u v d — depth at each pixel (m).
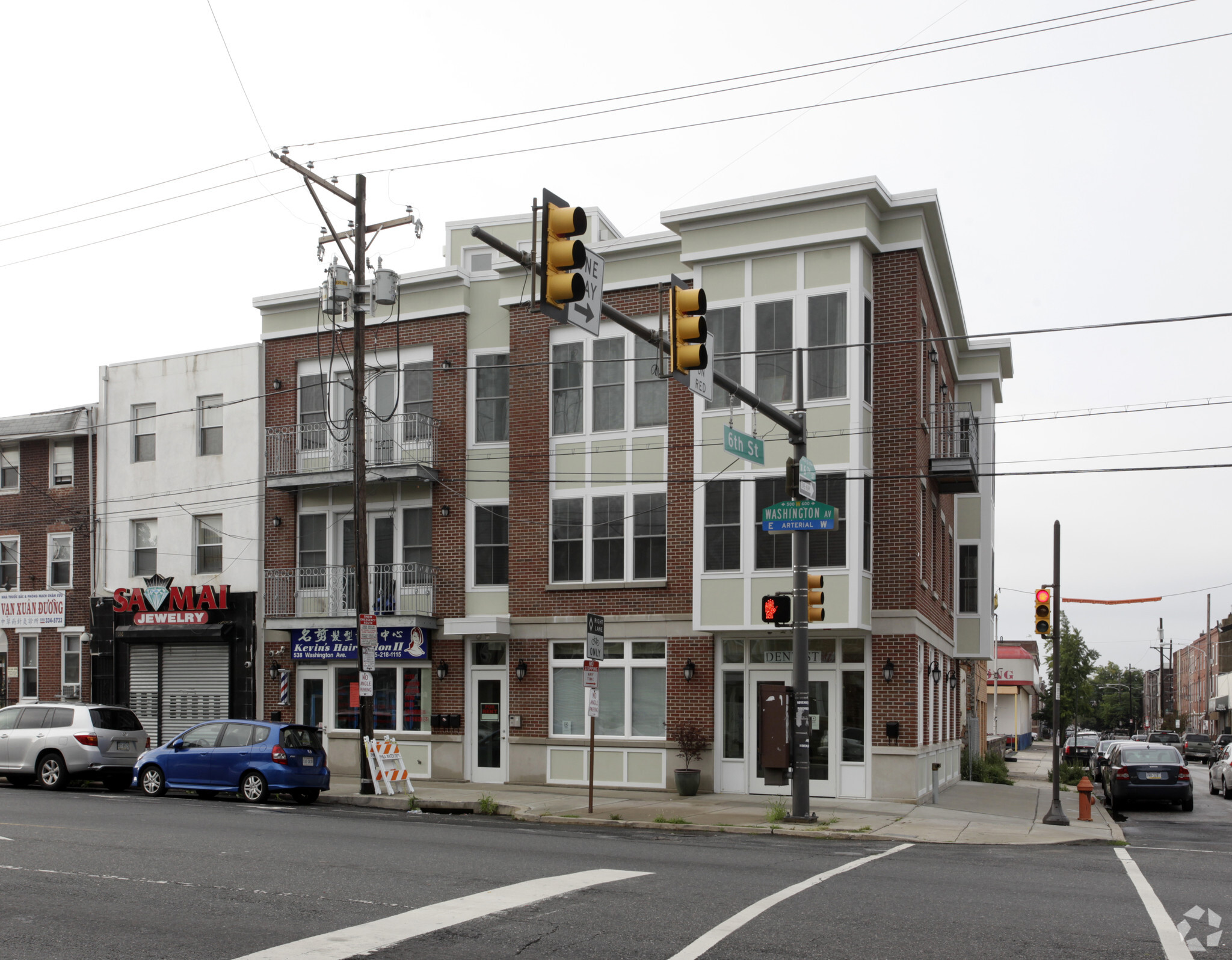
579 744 25.42
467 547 27.36
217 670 30.52
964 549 33.66
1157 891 12.12
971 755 34.59
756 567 23.52
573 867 12.45
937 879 12.48
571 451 26.30
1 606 34.09
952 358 31.11
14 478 34.78
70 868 11.95
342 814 19.53
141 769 22.48
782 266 23.66
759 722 23.88
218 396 31.38
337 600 28.81
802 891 11.29
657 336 13.74
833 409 23.06
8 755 23.98
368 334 28.97
